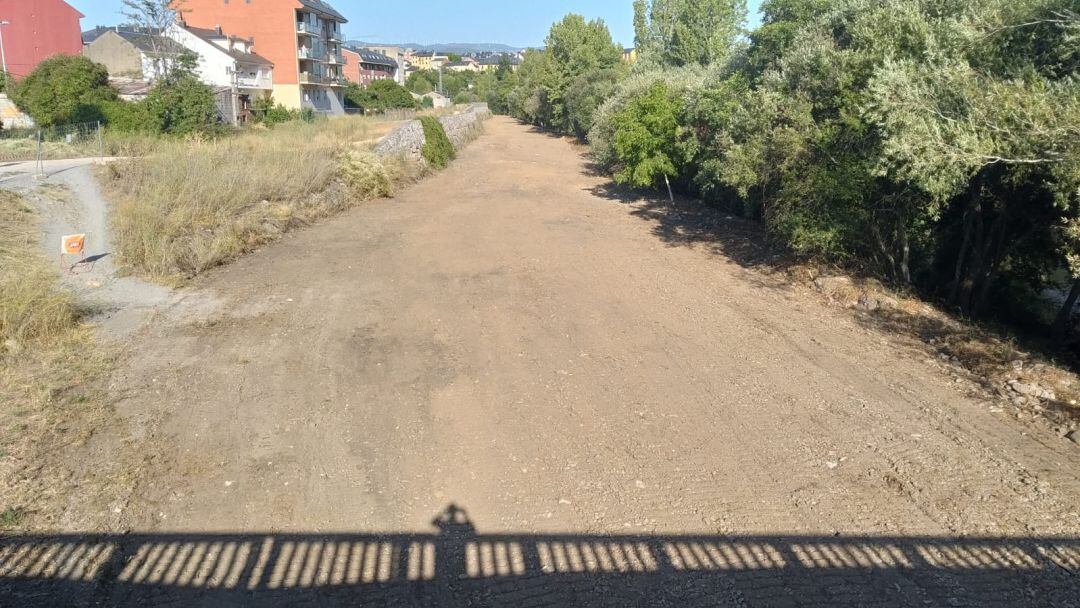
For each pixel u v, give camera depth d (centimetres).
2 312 749
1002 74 845
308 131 2589
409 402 662
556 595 413
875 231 1055
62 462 537
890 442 581
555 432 605
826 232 1025
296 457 561
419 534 470
